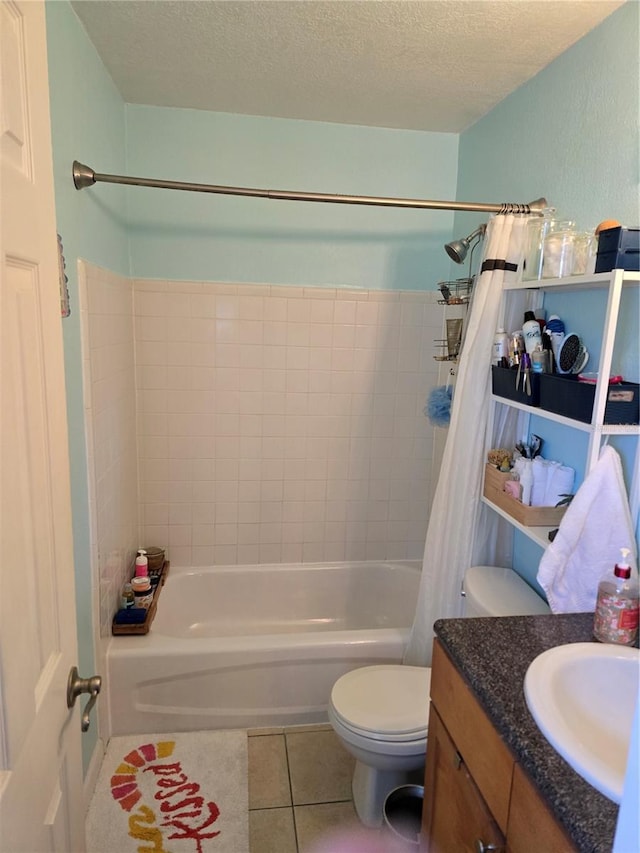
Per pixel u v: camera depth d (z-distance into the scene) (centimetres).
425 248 276
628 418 138
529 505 172
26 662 78
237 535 286
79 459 179
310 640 222
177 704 217
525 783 91
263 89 225
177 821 177
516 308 190
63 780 96
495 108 232
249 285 265
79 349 178
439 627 129
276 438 280
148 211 254
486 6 159
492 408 192
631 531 140
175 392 269
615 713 112
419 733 160
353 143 262
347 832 175
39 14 85
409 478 295
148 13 171
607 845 74
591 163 167
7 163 72
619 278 131
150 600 238
